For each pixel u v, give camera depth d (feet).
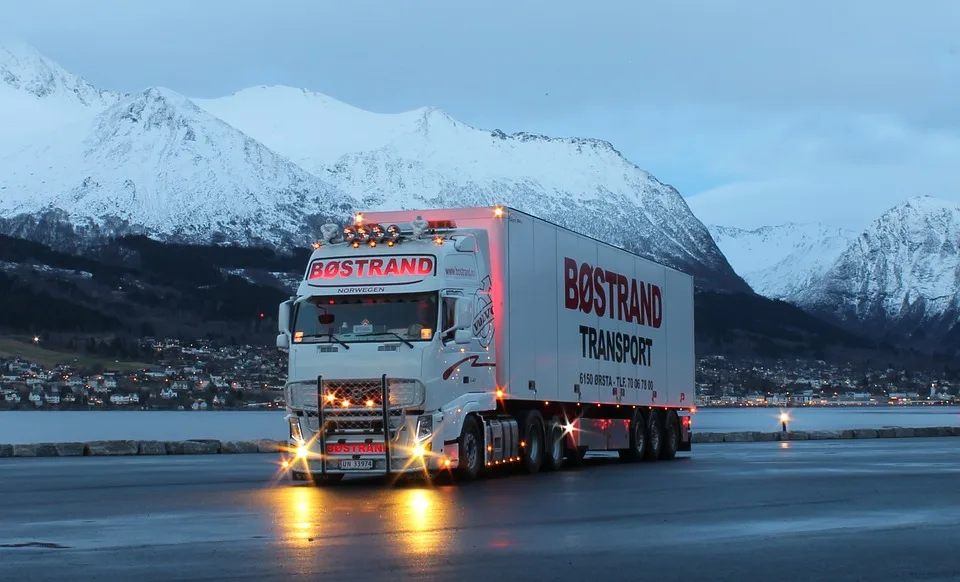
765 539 44.88
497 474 84.07
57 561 40.37
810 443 153.17
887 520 51.26
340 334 72.95
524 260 83.82
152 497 65.05
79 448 122.83
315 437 72.59
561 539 45.09
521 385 82.28
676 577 36.32
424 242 75.05
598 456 119.96
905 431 183.32
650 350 108.17
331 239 76.23
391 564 38.93
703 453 121.29
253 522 51.67
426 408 71.67
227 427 380.99
